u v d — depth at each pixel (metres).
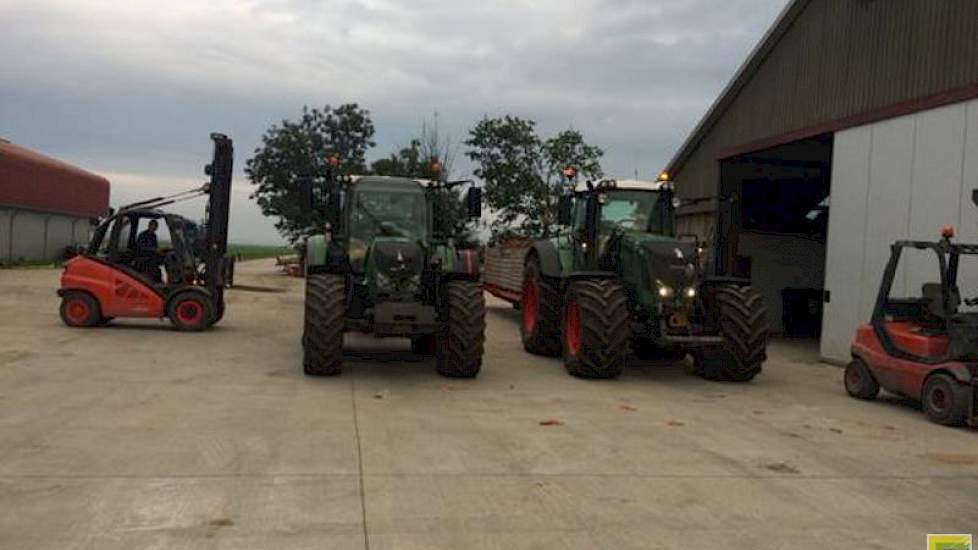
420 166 26.61
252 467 5.57
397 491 5.15
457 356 9.30
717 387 9.70
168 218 12.98
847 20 12.36
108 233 12.91
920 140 10.70
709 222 16.84
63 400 7.53
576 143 25.98
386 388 8.76
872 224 11.59
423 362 10.62
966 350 7.85
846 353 11.95
